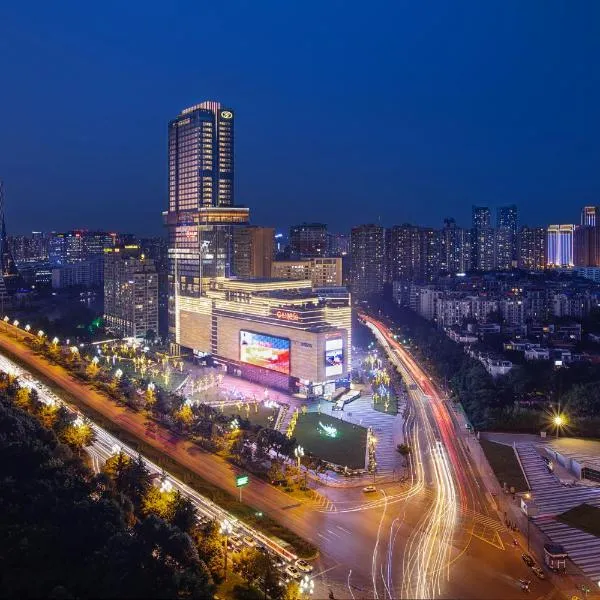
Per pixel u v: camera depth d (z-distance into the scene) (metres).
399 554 148.38
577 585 137.88
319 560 144.62
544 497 183.75
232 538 150.62
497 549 152.12
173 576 116.00
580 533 162.12
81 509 134.88
